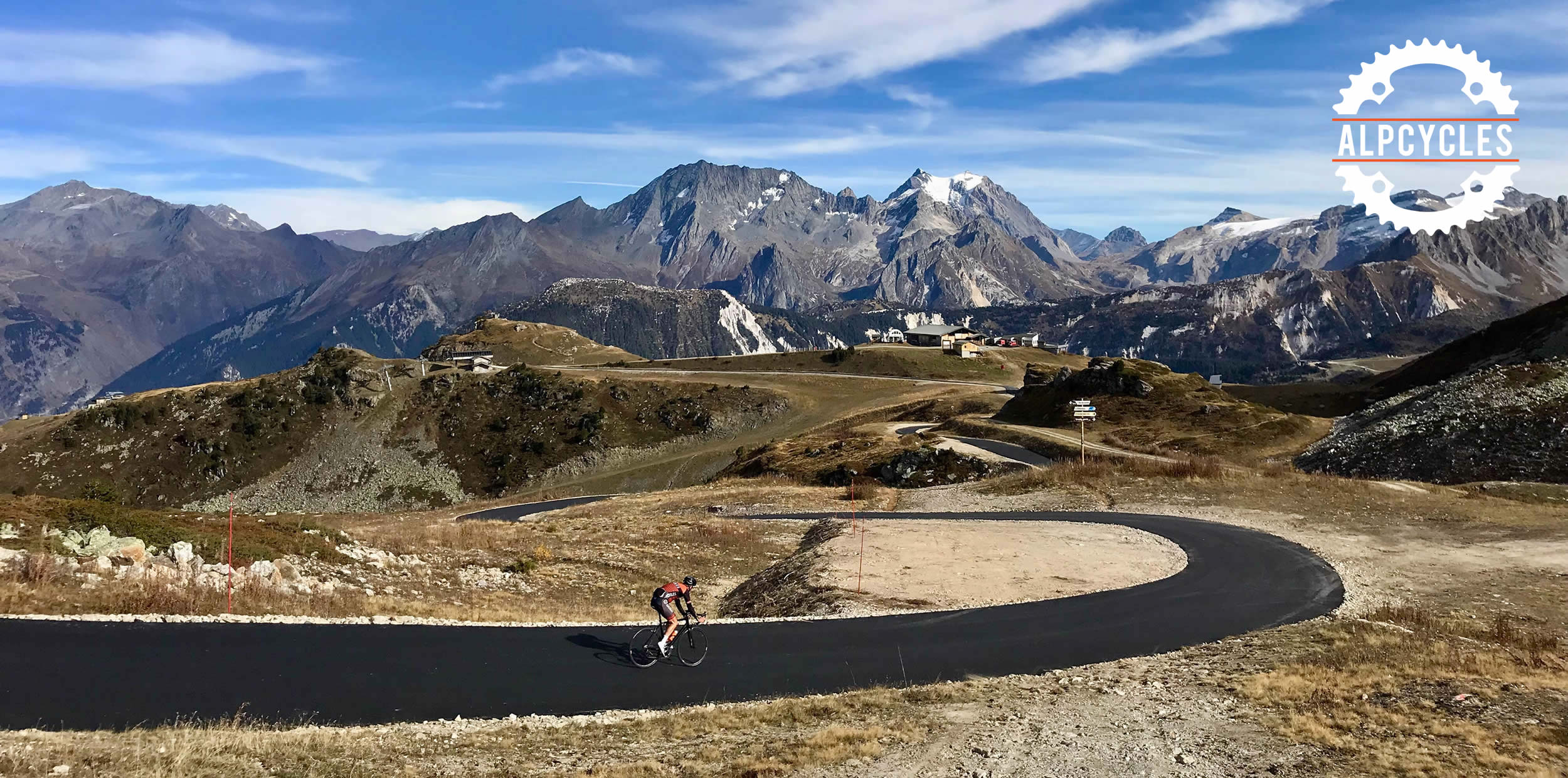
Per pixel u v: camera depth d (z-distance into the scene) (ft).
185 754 45.24
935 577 112.98
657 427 621.31
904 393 626.23
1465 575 113.70
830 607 99.09
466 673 66.64
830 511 206.08
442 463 612.29
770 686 68.23
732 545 161.07
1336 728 56.03
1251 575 112.16
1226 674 69.05
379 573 106.22
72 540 82.17
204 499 581.53
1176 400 330.54
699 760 51.31
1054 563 120.78
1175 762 51.93
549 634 79.46
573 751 52.49
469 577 116.47
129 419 629.51
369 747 50.49
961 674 72.02
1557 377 221.05
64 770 41.34
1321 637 80.12
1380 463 220.02
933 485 252.01
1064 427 332.19
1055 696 64.54
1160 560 122.52
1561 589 106.01
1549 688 62.13
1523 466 189.26
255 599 81.10
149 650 64.08
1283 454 263.29
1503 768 48.32
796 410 609.42
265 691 58.85
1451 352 396.37
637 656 74.02
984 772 50.52
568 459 596.29
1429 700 60.23
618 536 161.58
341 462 610.65
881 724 58.23
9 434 646.74
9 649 60.80
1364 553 127.65
